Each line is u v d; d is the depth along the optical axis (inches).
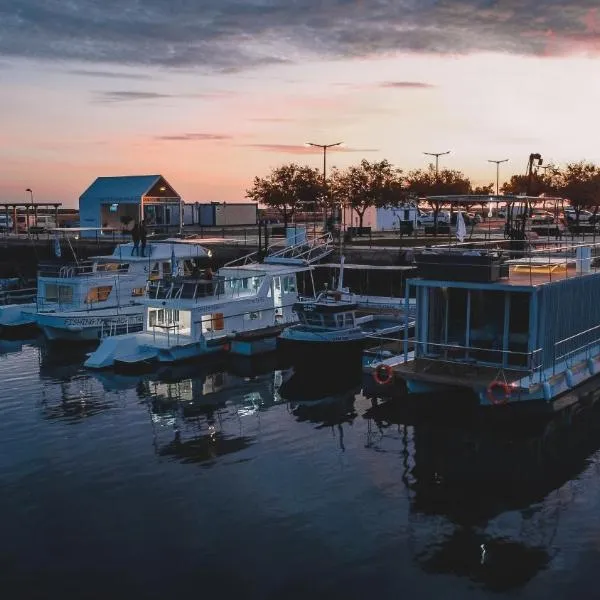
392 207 2915.8
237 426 863.7
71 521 608.7
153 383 1083.9
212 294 1266.0
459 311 912.3
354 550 552.1
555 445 770.2
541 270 1035.3
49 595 495.5
